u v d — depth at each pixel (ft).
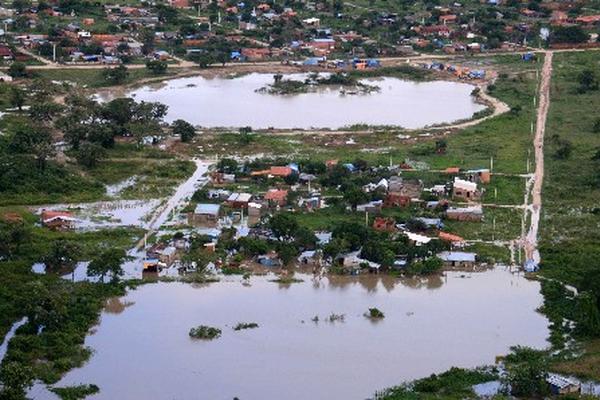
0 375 450.71
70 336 511.40
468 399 449.06
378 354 506.48
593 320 530.27
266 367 489.67
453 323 547.08
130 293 582.76
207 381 474.08
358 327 540.11
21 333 511.81
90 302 556.10
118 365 488.44
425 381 467.11
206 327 529.86
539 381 455.22
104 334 524.11
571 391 454.81
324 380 476.95
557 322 544.62
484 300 581.12
